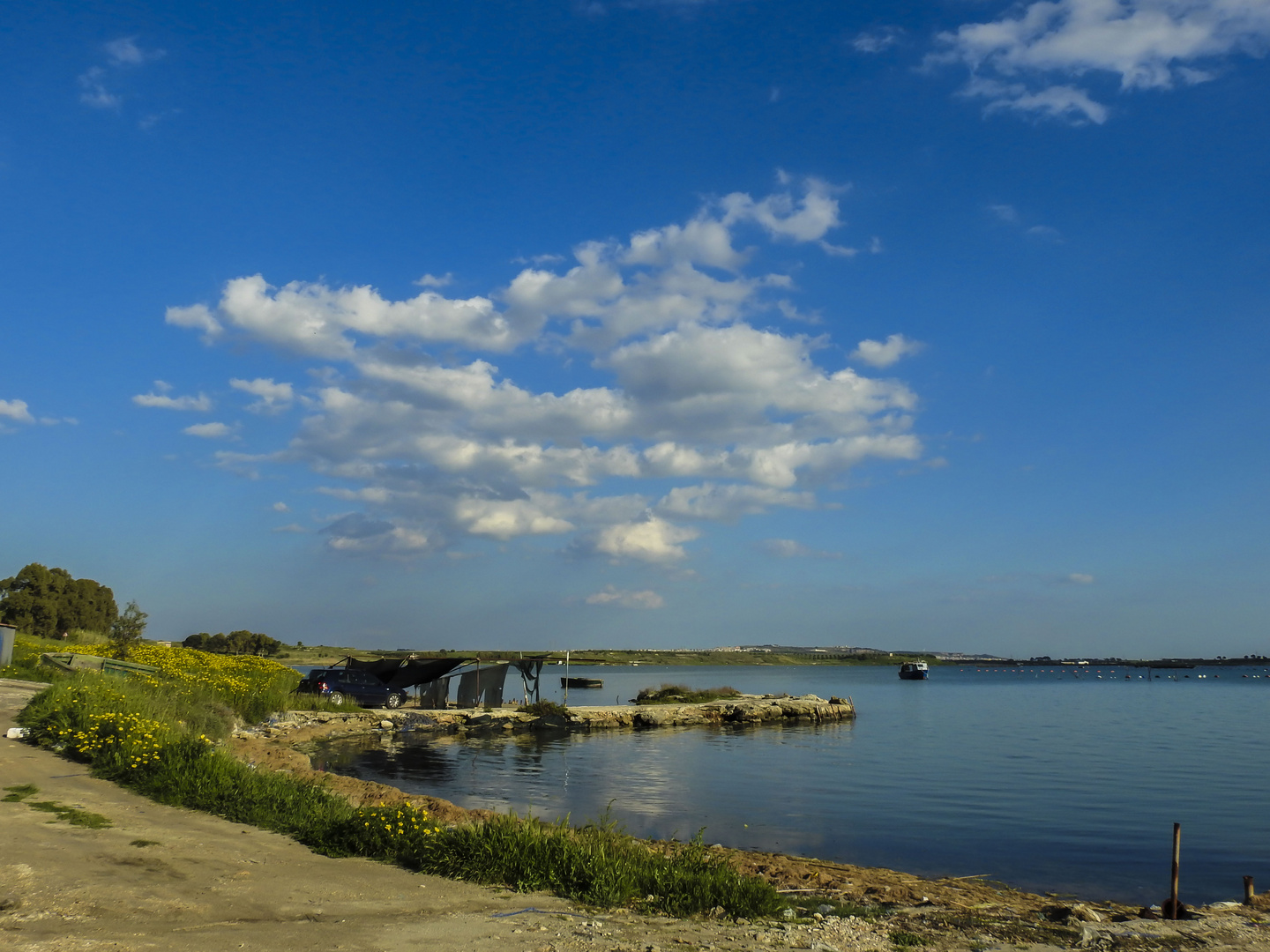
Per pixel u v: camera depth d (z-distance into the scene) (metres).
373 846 11.36
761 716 51.16
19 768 14.70
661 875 10.65
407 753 30.61
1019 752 36.31
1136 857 17.03
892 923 10.38
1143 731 48.78
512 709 45.81
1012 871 15.81
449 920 8.65
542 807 20.70
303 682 43.53
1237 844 18.19
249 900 8.78
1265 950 9.69
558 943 8.10
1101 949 9.59
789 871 13.94
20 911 7.72
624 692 87.31
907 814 21.34
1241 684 156.00
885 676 184.25
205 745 15.98
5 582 69.06
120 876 9.16
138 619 43.75
